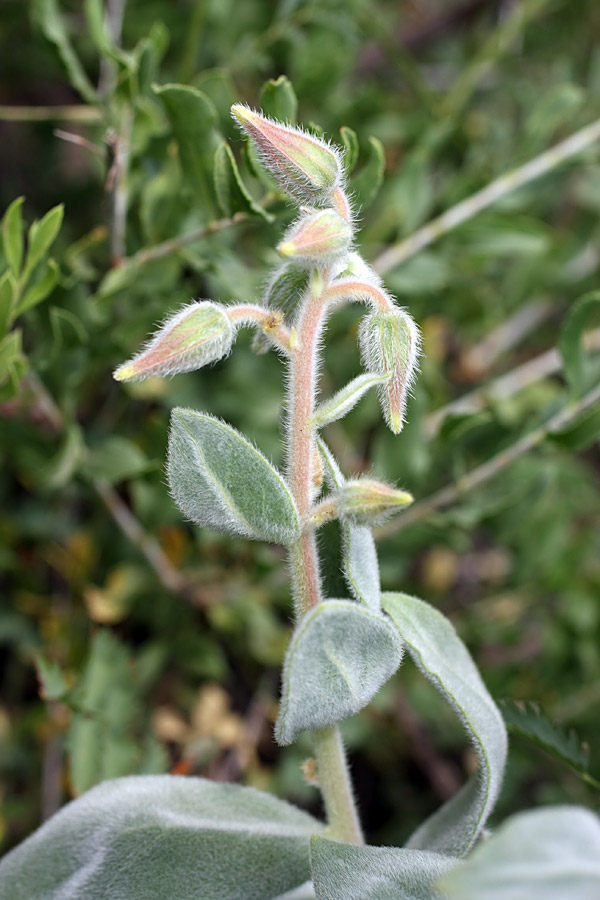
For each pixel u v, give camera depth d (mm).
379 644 252
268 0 475
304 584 266
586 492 492
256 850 278
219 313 260
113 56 345
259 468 258
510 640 452
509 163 454
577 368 363
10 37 502
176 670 434
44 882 275
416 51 595
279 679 438
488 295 512
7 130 537
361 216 465
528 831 208
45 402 365
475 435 403
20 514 428
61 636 418
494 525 415
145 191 360
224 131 374
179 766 362
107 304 363
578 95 439
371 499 255
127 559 422
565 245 518
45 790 385
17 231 317
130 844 276
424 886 256
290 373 268
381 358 261
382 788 436
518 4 553
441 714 425
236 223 347
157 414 425
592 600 437
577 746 297
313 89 430
